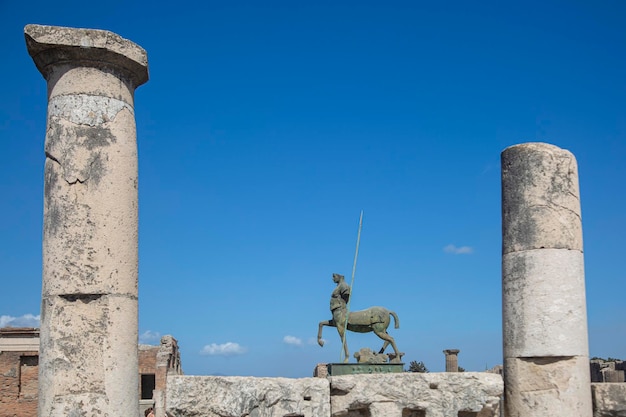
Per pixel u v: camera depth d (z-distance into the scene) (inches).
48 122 432.8
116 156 428.8
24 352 1482.5
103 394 402.3
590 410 485.1
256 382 465.7
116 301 414.6
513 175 507.8
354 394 490.3
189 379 456.4
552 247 490.3
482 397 493.4
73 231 412.8
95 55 431.5
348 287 763.4
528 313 487.2
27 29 422.6
